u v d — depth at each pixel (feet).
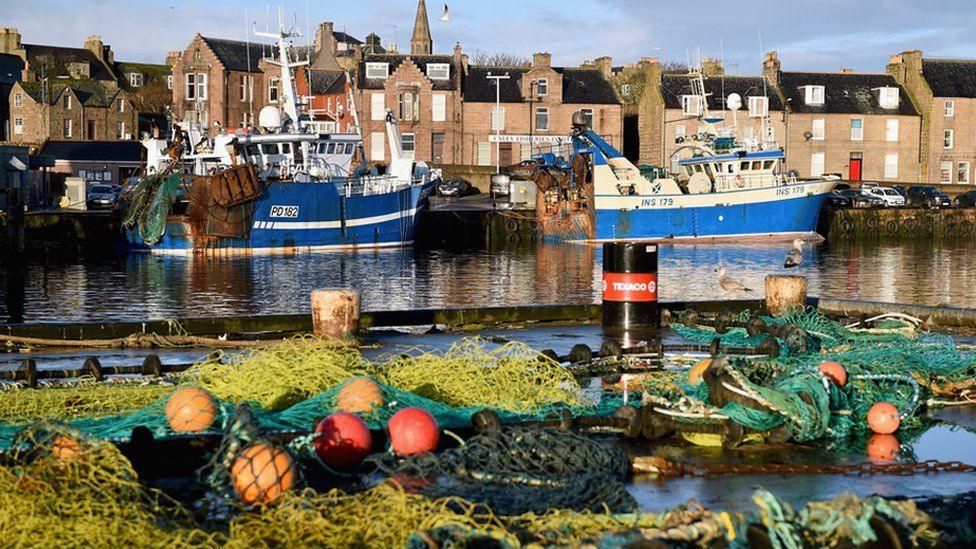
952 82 241.14
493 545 13.84
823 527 14.10
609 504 17.13
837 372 25.73
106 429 21.65
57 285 96.22
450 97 225.76
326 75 244.42
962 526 14.99
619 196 161.17
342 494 17.89
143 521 15.26
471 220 165.99
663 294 89.25
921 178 238.89
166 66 330.54
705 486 19.72
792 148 232.94
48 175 204.64
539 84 227.40
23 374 28.35
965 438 24.14
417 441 19.83
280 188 133.69
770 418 22.38
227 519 17.03
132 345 38.40
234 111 252.42
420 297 87.86
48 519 14.93
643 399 24.04
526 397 25.89
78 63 304.71
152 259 127.44
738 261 131.54
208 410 21.43
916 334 36.96
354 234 143.33
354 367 27.81
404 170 150.10
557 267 122.01
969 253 152.56
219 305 80.48
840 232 190.08
